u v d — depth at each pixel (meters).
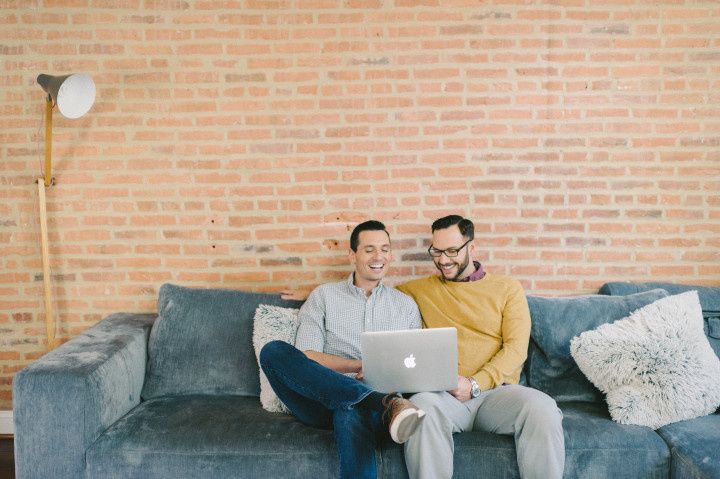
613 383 2.23
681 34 2.71
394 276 2.85
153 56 2.76
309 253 2.85
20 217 2.83
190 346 2.49
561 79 2.74
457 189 2.80
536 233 2.81
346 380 2.02
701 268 2.80
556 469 1.95
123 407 2.28
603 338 2.30
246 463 2.00
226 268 2.86
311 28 2.74
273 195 2.82
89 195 2.82
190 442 2.02
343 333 2.44
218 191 2.82
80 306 2.87
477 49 2.74
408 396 2.20
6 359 2.88
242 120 2.79
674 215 2.78
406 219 2.82
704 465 1.83
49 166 2.70
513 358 2.33
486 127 2.77
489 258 2.83
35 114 2.78
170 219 2.83
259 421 2.15
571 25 2.72
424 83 2.76
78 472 2.03
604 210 2.79
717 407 2.21
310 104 2.78
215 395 2.46
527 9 2.71
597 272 2.82
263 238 2.84
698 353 2.23
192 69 2.77
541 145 2.77
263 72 2.76
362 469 1.90
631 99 2.74
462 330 2.44
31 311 2.87
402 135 2.78
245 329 2.52
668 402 2.11
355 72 2.76
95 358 2.17
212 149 2.80
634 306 2.47
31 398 2.01
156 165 2.81
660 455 1.98
